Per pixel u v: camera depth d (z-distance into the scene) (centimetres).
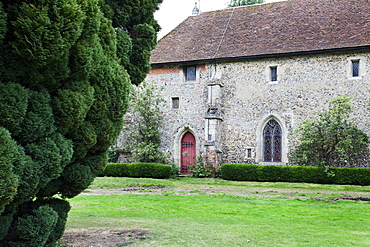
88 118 623
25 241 540
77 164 628
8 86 467
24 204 587
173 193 1470
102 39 671
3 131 438
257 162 1997
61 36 502
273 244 657
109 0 812
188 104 2181
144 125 2233
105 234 738
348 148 1789
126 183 1786
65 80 569
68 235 729
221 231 767
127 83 698
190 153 2191
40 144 516
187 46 2291
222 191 1545
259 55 2006
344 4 2111
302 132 1902
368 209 1078
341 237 719
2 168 428
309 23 2081
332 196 1367
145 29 891
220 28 2347
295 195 1405
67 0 508
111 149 2248
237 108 2070
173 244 654
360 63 1817
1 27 456
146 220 902
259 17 2302
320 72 1898
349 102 1823
